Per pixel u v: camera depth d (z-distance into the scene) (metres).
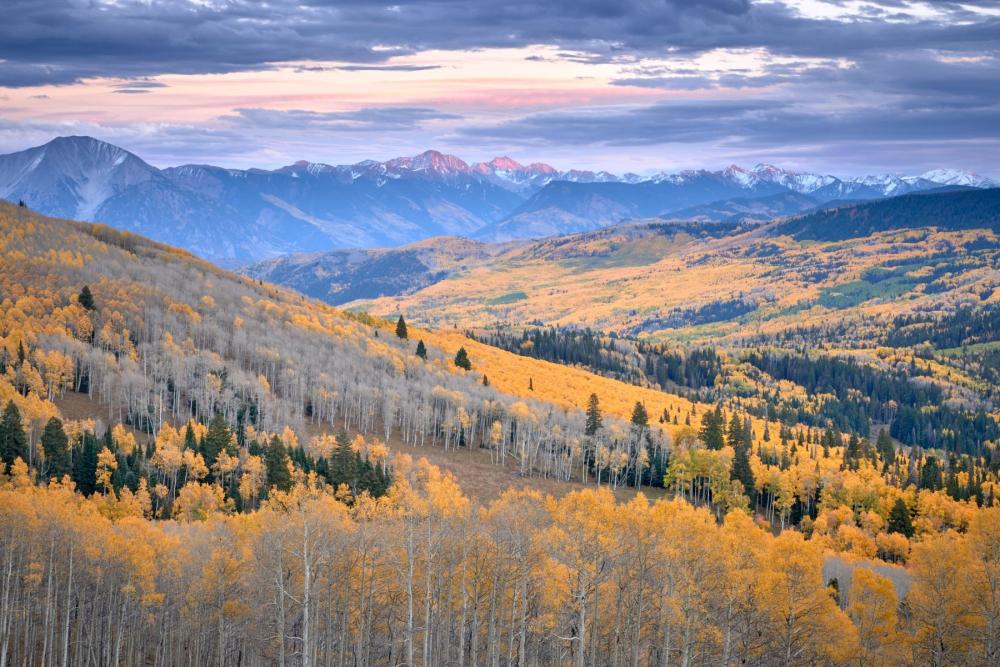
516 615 97.38
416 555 87.19
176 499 146.50
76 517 99.31
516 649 98.19
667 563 85.44
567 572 86.06
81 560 95.94
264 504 131.25
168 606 97.44
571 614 91.12
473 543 89.12
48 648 95.94
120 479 147.00
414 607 93.75
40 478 146.75
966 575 84.06
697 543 87.50
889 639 87.00
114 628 103.25
